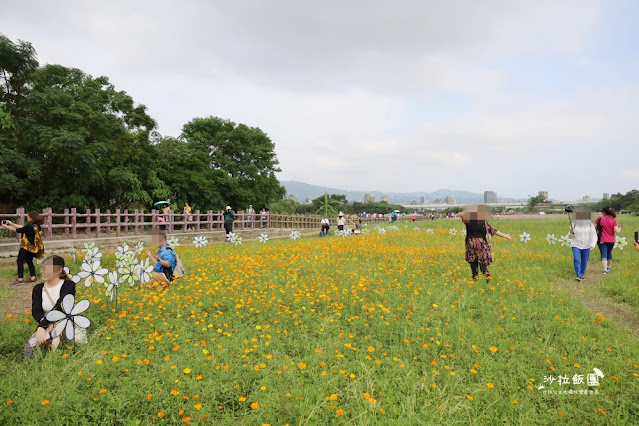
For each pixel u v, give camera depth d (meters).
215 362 4.43
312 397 3.79
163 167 27.98
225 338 5.15
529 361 4.71
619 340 5.20
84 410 3.54
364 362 4.61
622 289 7.74
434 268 9.41
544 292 7.37
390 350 5.00
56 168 18.52
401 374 4.35
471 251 8.14
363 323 5.82
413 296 6.98
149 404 3.74
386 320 5.82
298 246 13.77
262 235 17.31
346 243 14.23
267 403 3.63
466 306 6.63
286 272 8.71
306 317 5.95
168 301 6.52
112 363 4.34
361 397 3.82
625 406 3.78
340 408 3.64
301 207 70.81
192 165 30.81
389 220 51.84
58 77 18.72
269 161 41.94
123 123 21.66
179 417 3.59
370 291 7.41
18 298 7.37
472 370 4.34
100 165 19.00
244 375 4.24
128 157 21.78
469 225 8.26
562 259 11.06
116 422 3.54
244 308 6.39
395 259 10.47
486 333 5.34
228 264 9.86
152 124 23.77
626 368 4.43
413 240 16.66
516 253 12.12
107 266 10.44
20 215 12.73
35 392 3.68
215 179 32.31
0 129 16.19
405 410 3.63
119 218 16.36
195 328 5.53
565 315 6.20
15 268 10.08
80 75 20.92
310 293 7.13
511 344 5.09
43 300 4.88
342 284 7.80
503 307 6.44
